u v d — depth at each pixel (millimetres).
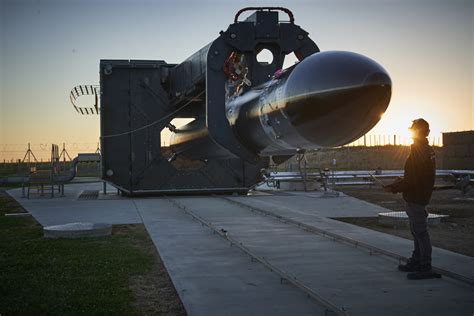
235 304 6688
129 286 7711
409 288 7391
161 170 23125
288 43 9266
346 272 8383
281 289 7410
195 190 23391
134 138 22938
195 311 6391
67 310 6535
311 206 18594
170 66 23172
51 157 25031
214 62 9133
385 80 6973
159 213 16891
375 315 6188
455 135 31797
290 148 8586
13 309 6578
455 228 13180
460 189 23109
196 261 9297
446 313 6258
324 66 7180
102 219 15508
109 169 22781
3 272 8578
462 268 8453
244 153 9578
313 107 7203
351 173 30656
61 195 24906
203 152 18141
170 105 22859
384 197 22484
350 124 7234
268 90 8375
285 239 11586
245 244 10945
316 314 6270
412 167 7934
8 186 34938
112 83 22750
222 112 9242
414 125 7996
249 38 9188
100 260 9461
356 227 13250
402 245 10602
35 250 10469
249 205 18719
